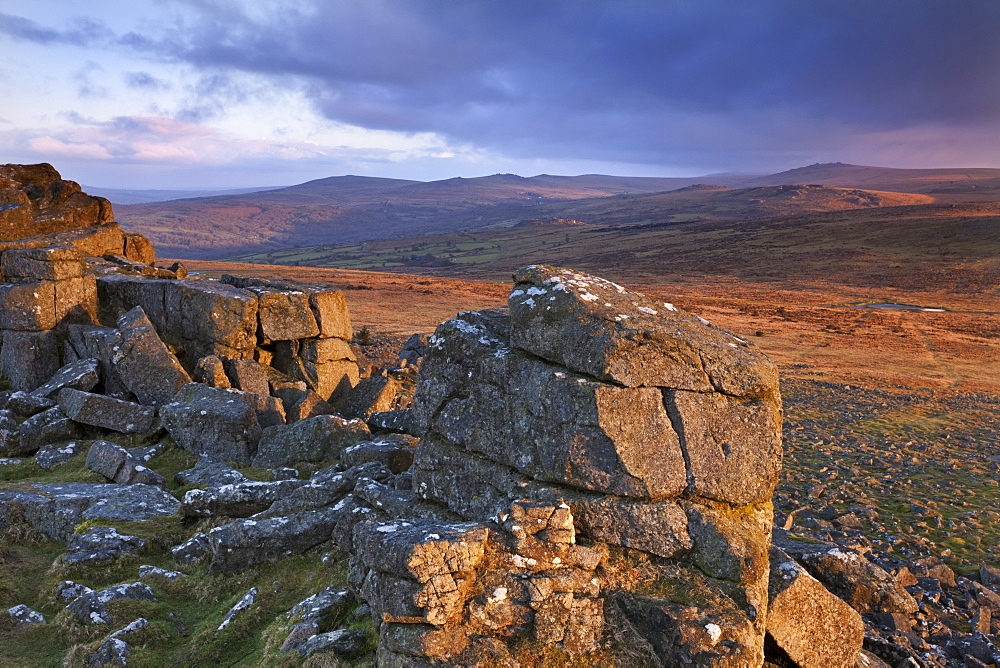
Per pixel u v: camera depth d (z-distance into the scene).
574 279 12.31
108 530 14.46
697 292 146.50
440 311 81.31
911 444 30.92
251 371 23.75
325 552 13.59
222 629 11.45
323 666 9.60
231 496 15.30
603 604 9.70
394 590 9.26
